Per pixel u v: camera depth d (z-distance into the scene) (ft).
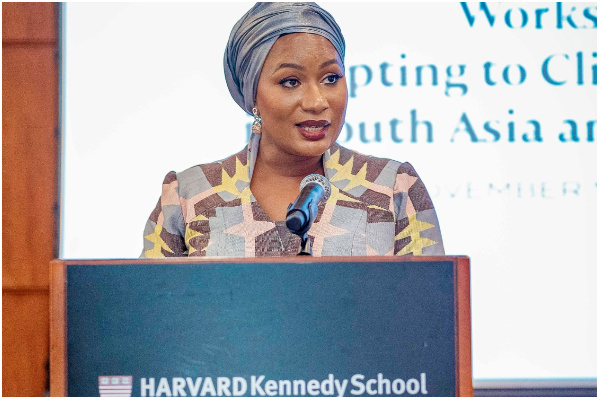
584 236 13.88
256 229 9.79
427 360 6.57
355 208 9.71
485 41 13.98
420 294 6.60
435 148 13.85
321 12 9.65
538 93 13.98
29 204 13.83
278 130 9.62
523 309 13.75
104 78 13.76
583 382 13.65
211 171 10.36
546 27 14.05
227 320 6.59
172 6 13.80
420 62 13.93
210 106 13.78
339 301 6.59
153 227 10.42
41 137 13.82
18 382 13.78
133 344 6.57
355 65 13.88
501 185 13.88
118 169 13.69
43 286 13.82
